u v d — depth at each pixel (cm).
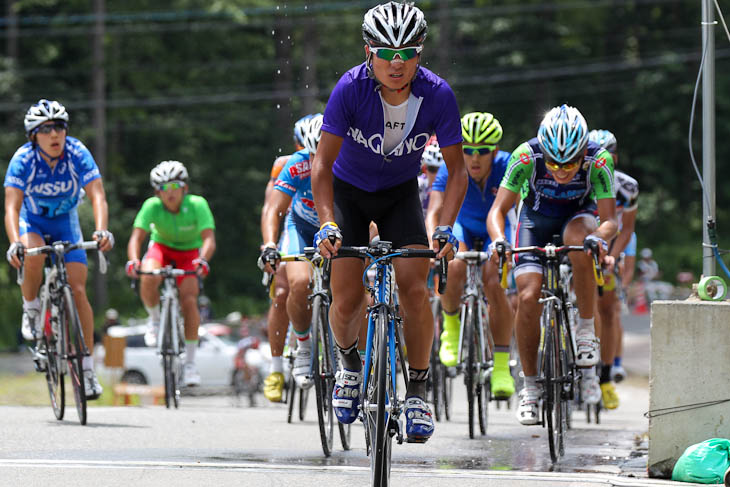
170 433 2472
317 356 2155
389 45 1636
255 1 12794
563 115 2170
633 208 3014
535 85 14650
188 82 13188
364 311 2050
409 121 1725
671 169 14675
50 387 2738
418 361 1753
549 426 2105
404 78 1666
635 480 1817
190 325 3616
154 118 12762
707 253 2077
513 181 2344
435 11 14388
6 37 12456
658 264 13000
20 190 2672
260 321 7881
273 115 13312
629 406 4944
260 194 12862
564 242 2328
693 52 14738
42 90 12194
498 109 14688
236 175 12900
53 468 1877
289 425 2802
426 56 13775
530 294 2228
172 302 3578
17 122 11956
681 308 1872
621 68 14425
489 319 2772
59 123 2662
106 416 2855
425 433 1722
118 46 12562
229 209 12838
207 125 12988
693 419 1866
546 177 2328
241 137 13262
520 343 2253
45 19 12175
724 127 14450
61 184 2711
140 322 9881
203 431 2544
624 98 14688
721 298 1922
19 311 10000
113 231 11400
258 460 2067
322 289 2239
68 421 2684
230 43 13238
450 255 1650
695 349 1866
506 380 2777
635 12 15062
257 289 12294
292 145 13212
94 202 2678
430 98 1719
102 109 11831
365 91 1706
